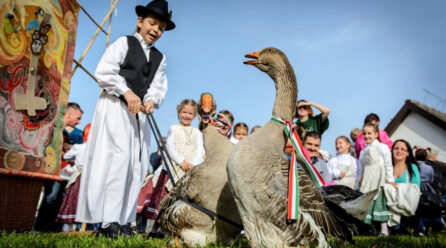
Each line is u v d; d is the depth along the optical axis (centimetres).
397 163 759
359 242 412
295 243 274
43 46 467
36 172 455
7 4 404
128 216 456
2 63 400
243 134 738
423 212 740
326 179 688
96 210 420
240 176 277
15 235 373
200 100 404
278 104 334
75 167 668
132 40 474
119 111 450
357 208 333
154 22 481
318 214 289
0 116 398
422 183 804
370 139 745
